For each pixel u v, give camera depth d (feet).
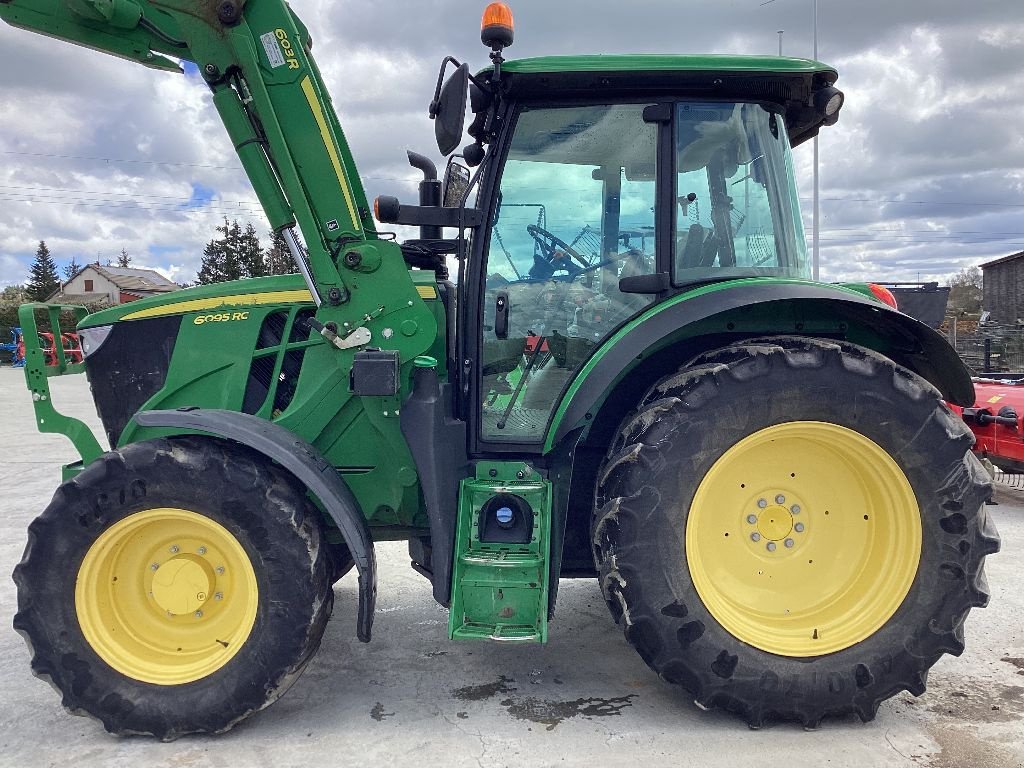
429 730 8.68
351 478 9.99
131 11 9.75
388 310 9.36
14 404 44.37
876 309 8.77
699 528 8.80
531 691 9.68
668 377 9.04
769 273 9.77
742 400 8.41
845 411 8.46
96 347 10.55
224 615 8.98
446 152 8.75
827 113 9.96
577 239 9.77
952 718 8.84
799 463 9.08
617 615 8.61
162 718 8.41
